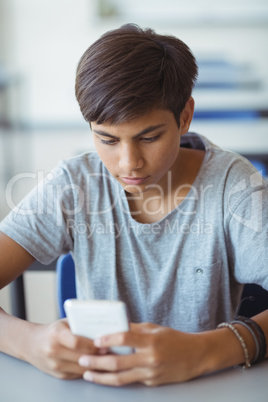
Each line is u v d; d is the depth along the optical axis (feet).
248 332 2.80
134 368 2.52
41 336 2.68
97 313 2.43
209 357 2.62
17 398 2.45
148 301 3.57
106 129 2.72
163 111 2.73
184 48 2.95
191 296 3.55
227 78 17.06
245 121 16.72
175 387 2.53
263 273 3.25
